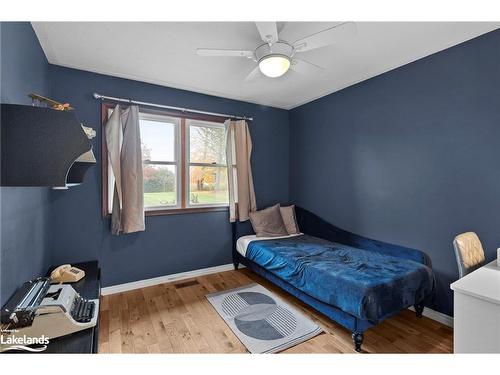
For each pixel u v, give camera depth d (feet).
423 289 6.85
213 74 8.96
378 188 9.06
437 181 7.40
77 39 6.66
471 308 4.33
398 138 8.39
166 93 10.05
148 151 9.93
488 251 6.40
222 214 11.44
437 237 7.43
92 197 8.73
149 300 8.54
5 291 4.14
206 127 11.27
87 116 8.61
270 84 9.93
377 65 8.30
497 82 6.22
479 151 6.54
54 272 5.99
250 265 10.40
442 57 7.26
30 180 3.40
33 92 6.09
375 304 5.79
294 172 13.12
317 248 9.30
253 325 7.02
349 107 10.14
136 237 9.52
